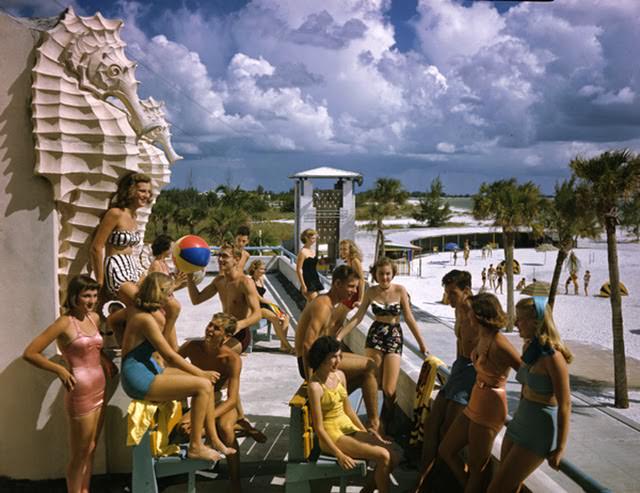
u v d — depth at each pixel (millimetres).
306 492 4145
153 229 49188
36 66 4305
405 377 5891
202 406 4094
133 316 4031
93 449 4250
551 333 3375
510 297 35969
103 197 4590
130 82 4605
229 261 5906
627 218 23984
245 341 6180
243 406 6359
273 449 5316
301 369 4949
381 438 4621
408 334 24375
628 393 23719
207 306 12180
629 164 24359
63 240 4598
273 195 113688
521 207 35344
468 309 4516
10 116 4363
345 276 4641
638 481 15508
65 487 4562
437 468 4516
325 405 4152
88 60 4469
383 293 5516
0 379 4535
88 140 4465
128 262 4676
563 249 30469
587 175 24906
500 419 3844
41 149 4348
